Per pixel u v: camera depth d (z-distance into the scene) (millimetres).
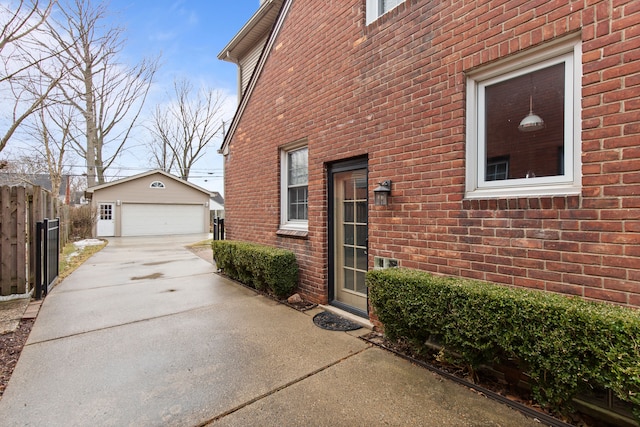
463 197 3045
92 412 2338
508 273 2699
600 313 1932
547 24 2531
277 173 5809
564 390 2088
